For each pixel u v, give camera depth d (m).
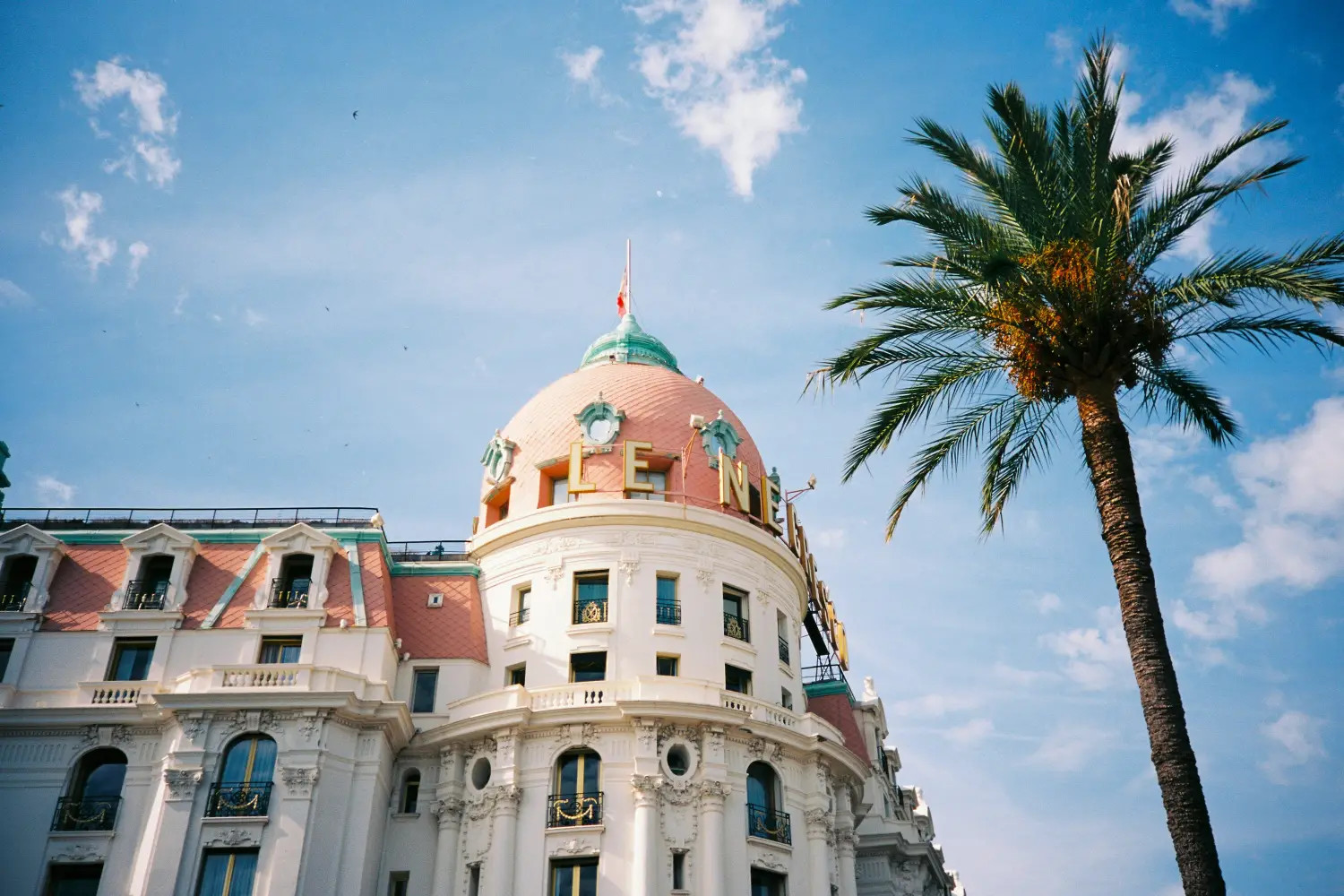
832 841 47.25
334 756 42.38
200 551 48.41
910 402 30.30
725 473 51.22
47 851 40.94
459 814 44.56
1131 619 26.22
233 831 40.31
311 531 47.84
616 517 49.47
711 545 50.31
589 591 49.19
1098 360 28.14
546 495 51.72
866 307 30.02
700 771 44.12
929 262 30.44
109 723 43.00
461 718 46.09
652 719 44.12
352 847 41.66
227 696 42.22
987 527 32.28
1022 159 29.36
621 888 41.62
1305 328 27.64
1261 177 27.00
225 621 45.88
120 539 48.72
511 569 50.62
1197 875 23.45
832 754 47.62
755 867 43.88
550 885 42.22
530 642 48.38
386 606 47.22
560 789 43.94
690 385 56.34
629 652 47.19
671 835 42.88
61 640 45.28
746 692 49.03
